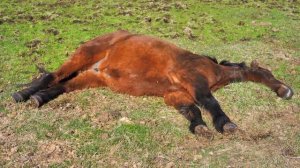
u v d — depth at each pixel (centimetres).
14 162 472
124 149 495
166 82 573
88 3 1148
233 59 743
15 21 934
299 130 538
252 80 634
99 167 470
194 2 1209
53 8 1073
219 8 1142
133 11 1057
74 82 611
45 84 596
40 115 552
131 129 527
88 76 613
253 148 502
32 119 542
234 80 624
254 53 779
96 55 600
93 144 501
